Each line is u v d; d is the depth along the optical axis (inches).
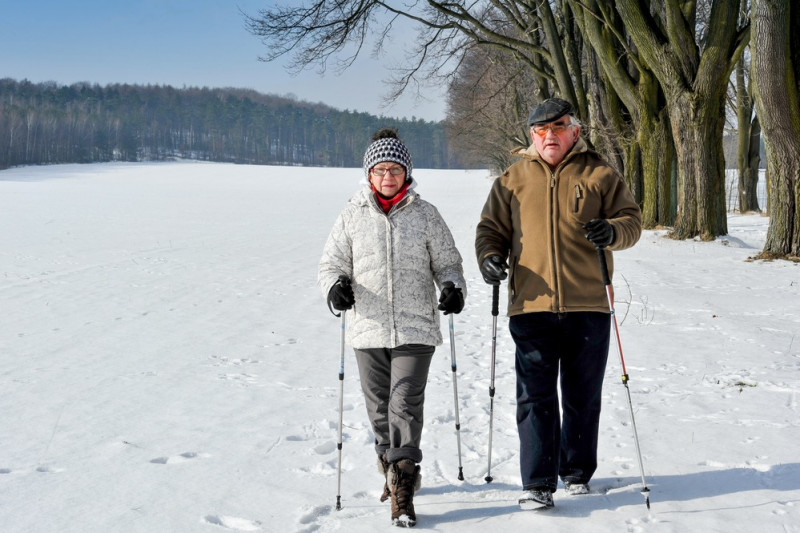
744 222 917.2
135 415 191.5
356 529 119.8
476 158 3063.5
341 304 129.7
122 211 1338.6
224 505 131.0
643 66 749.9
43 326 328.8
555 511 124.9
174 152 7027.6
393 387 132.3
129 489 139.6
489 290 426.0
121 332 313.9
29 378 233.1
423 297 135.4
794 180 517.3
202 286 462.6
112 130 6314.0
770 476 136.8
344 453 161.5
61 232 887.7
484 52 964.6
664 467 144.1
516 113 1427.2
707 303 352.5
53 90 7780.5
